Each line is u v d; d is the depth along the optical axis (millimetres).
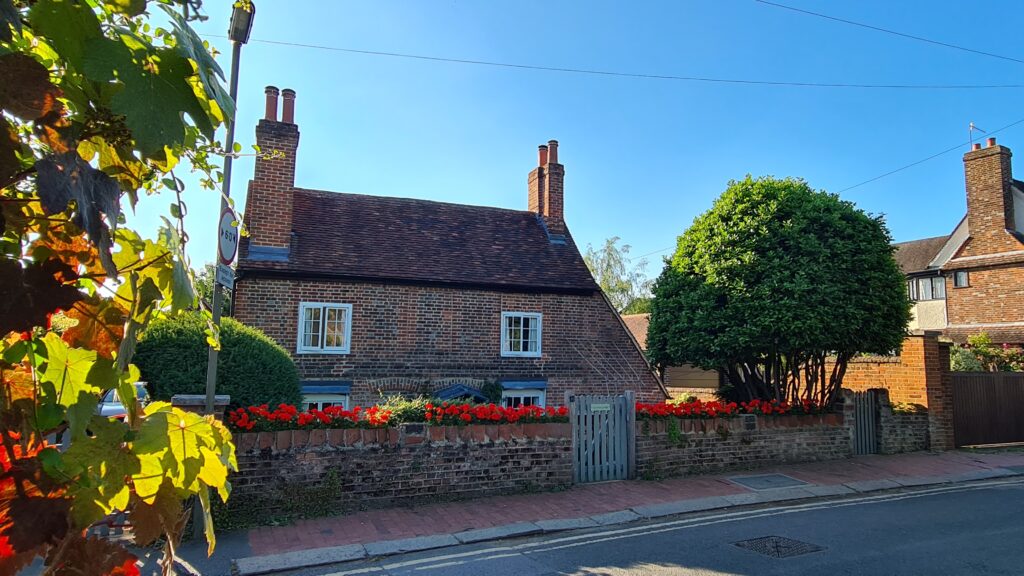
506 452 8484
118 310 1213
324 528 6758
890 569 5824
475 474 8250
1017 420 14711
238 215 1949
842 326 10484
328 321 12648
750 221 10969
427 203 16219
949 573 5738
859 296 10750
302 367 12242
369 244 13945
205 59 1195
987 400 14406
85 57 981
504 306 14172
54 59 1115
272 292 12258
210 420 1418
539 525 7082
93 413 1107
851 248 10828
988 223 23812
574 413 9180
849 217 11250
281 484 7109
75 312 1187
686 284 11914
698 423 10266
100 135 1086
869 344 11125
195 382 7164
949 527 7367
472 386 13312
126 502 1223
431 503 7895
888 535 6988
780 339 10812
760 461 10789
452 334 13586
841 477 10156
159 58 1086
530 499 8219
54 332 1197
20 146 957
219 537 6363
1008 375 14797
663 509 7949
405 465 7820
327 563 5781
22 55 941
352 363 12648
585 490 8789
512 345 14234
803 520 7633
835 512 8102
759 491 9023
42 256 1121
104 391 1151
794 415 11398
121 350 1104
